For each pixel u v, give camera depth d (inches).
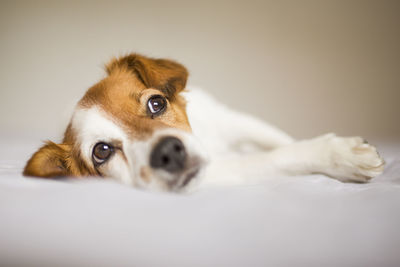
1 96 39.4
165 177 10.7
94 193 8.9
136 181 11.2
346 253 6.3
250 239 6.7
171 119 12.8
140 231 7.2
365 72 42.4
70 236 7.0
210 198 8.7
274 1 40.7
